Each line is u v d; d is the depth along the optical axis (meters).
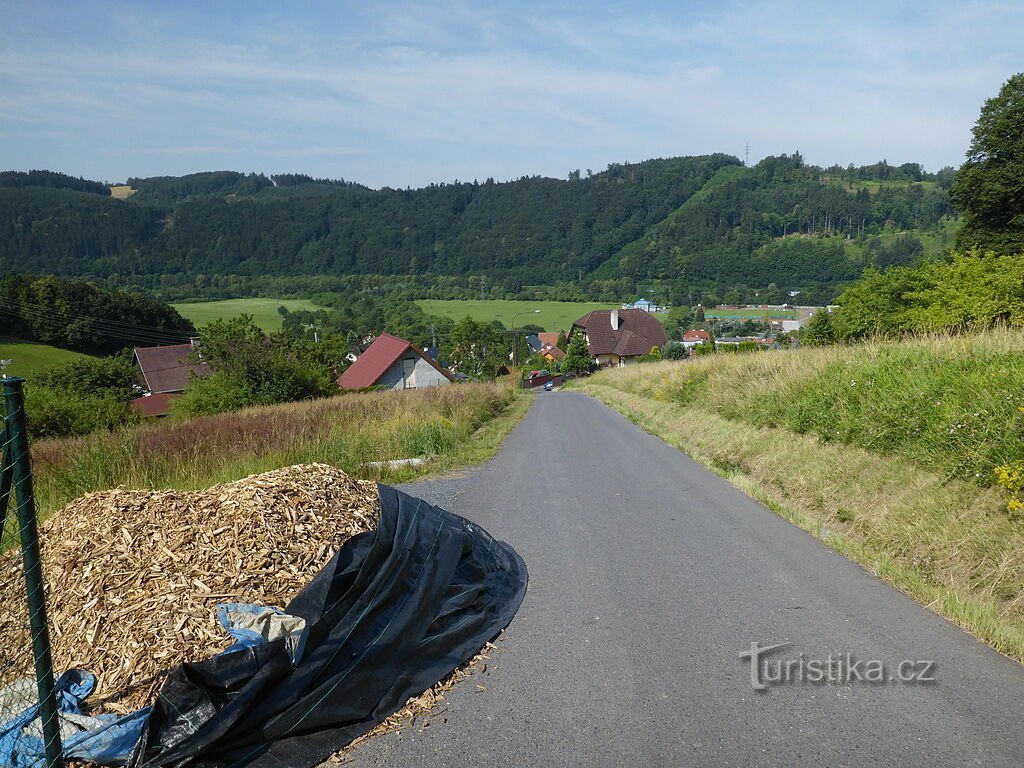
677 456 13.09
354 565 4.88
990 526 5.59
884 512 6.88
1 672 3.89
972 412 7.21
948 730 3.43
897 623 4.77
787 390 12.39
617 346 79.69
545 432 18.88
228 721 3.40
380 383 50.38
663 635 4.73
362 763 3.38
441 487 10.51
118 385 46.53
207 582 4.46
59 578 4.48
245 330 32.03
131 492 5.49
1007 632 4.39
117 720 3.43
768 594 5.41
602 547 6.92
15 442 3.05
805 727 3.51
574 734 3.55
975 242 28.42
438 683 4.21
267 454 11.68
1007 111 27.30
